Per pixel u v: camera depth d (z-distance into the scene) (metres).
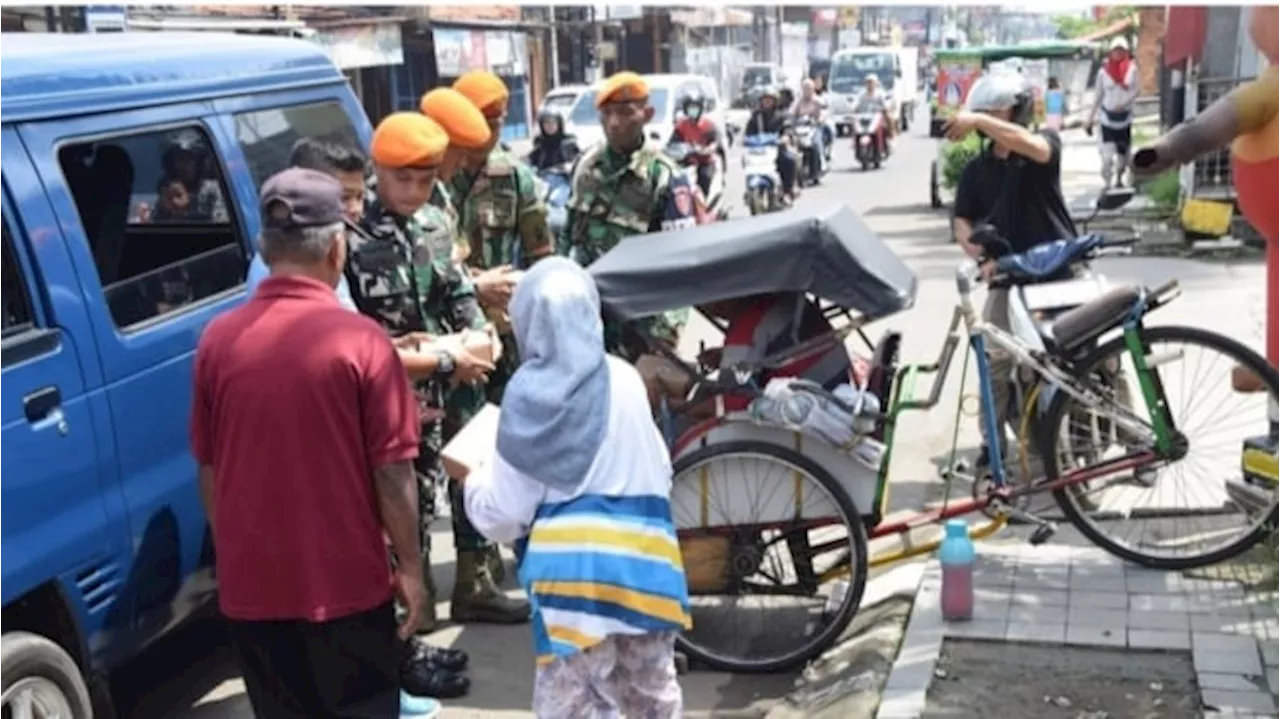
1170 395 5.43
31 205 3.43
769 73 33.50
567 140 13.43
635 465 2.96
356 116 5.14
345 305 3.32
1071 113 28.56
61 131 3.61
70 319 3.48
